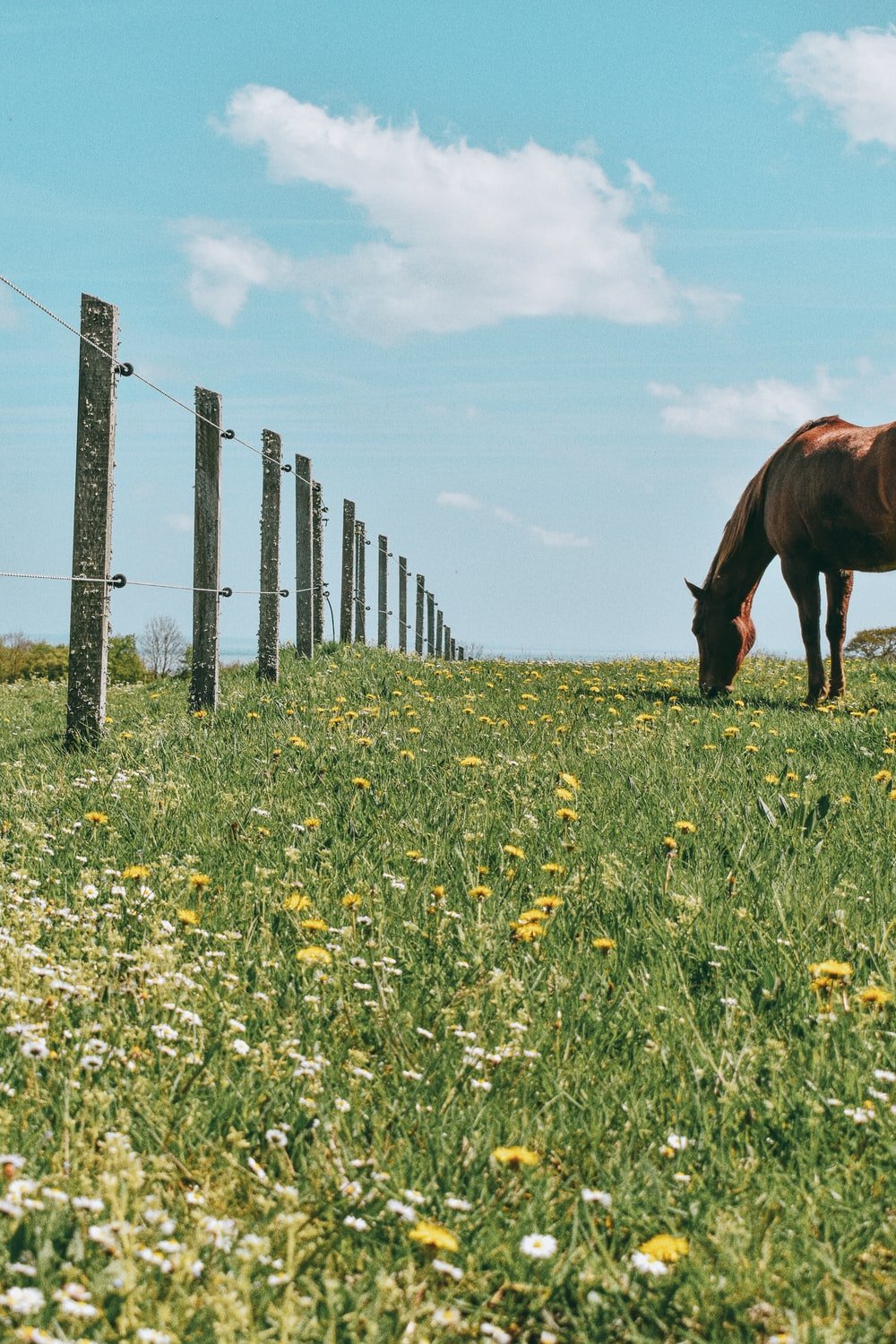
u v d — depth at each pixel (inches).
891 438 406.3
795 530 447.8
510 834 202.5
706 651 477.7
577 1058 122.1
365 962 141.9
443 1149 103.5
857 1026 125.6
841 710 393.7
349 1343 78.0
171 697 500.7
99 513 322.0
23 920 147.0
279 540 525.7
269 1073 114.9
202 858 186.2
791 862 185.2
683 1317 83.9
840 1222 95.0
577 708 399.2
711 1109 111.4
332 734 311.9
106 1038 118.9
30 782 251.1
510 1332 83.3
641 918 161.3
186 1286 80.7
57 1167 94.3
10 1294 70.0
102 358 321.7
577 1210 94.5
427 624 1278.3
